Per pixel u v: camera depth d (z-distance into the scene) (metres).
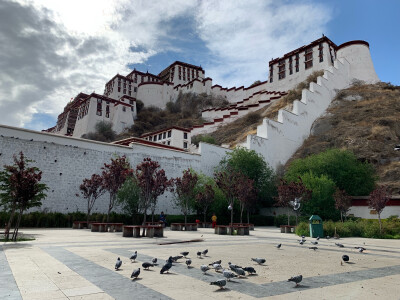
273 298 4.86
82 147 26.39
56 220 22.36
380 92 53.81
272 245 13.19
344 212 26.20
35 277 5.81
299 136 47.59
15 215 20.34
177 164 32.94
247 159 34.53
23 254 8.66
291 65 73.81
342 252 11.27
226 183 23.72
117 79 110.00
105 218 23.83
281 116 45.47
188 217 29.08
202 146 36.03
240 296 4.93
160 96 106.31
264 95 77.25
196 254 9.77
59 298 4.50
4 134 22.53
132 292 4.98
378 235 19.08
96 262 7.63
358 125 43.84
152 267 7.33
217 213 29.97
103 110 86.50
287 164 43.47
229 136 60.56
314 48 68.94
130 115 89.31
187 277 6.34
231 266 6.51
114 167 21.41
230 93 95.81
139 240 13.91
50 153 24.47
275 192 34.62
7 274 6.00
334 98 57.28
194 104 97.12
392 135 39.66
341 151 33.19
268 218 34.41
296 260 9.02
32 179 13.02
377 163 35.34
